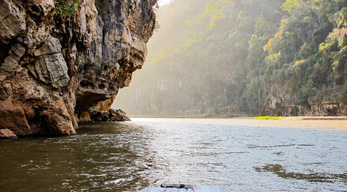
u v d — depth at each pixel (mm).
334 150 12070
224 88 138000
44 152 10555
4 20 12102
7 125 14961
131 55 30531
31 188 6016
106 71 26438
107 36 25875
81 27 18781
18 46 13664
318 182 6867
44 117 16328
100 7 25109
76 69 20891
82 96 27312
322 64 82000
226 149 12336
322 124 36781
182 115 148750
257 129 27453
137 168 8164
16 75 14477
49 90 16500
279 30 108375
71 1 16688
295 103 88625
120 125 31172
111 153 10672
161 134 20328
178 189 4789
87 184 6410
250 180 7023
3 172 7363
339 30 79875
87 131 21047
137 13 30609
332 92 77500
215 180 7008
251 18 152500
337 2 88688
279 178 7238
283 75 92312
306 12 103312
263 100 103688
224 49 150250
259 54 120125
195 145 13719
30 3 12969
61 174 7254
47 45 15602
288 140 16328
